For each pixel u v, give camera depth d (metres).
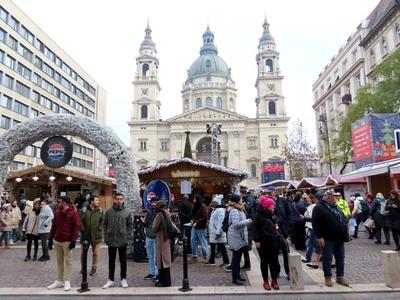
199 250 12.02
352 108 28.02
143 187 17.53
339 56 45.56
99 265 10.38
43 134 12.87
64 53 64.94
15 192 20.95
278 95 82.56
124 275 7.86
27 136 12.80
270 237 7.37
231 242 7.93
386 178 20.23
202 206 10.84
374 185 20.30
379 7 38.31
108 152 12.30
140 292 7.28
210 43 105.31
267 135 79.62
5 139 12.87
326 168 49.53
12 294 7.26
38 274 9.20
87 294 7.22
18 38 49.28
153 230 7.84
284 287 7.50
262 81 84.12
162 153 81.19
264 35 88.00
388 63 24.44
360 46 38.09
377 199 13.52
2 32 45.41
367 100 25.86
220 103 92.75
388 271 7.27
